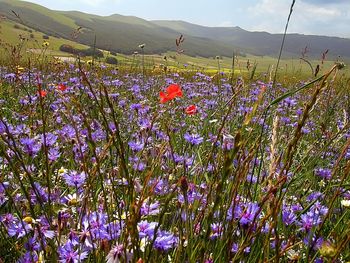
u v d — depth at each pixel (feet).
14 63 30.60
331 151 15.38
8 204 9.44
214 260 6.82
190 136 12.71
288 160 6.34
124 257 5.57
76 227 7.27
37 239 7.48
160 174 10.57
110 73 40.93
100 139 15.42
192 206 7.87
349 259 7.57
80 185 9.19
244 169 6.57
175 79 41.24
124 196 7.43
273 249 8.17
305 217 8.80
